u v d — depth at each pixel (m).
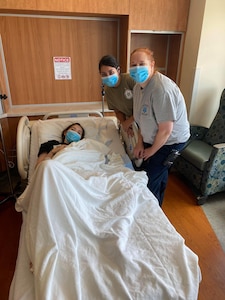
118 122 2.16
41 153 1.79
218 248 1.72
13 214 2.03
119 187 1.37
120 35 2.57
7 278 1.48
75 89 2.70
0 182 2.44
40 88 2.59
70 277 0.86
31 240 1.00
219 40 2.41
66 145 1.84
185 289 0.87
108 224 1.11
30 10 2.04
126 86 1.76
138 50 1.36
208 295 1.39
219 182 2.14
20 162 1.64
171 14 2.36
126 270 0.89
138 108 1.55
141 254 0.99
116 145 1.94
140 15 2.25
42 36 2.39
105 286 0.85
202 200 2.17
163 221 1.18
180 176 2.69
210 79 2.57
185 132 1.60
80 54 2.57
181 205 2.19
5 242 1.75
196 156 2.20
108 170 1.64
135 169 1.90
